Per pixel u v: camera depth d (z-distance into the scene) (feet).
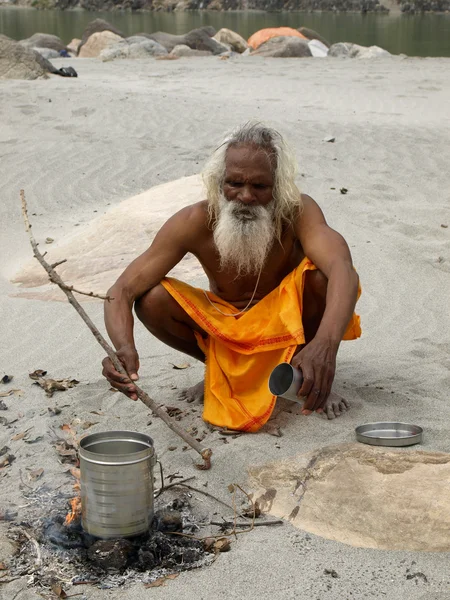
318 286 6.96
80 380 8.41
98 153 18.99
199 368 8.61
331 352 6.18
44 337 9.72
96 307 10.61
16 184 16.87
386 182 16.63
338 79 30.45
